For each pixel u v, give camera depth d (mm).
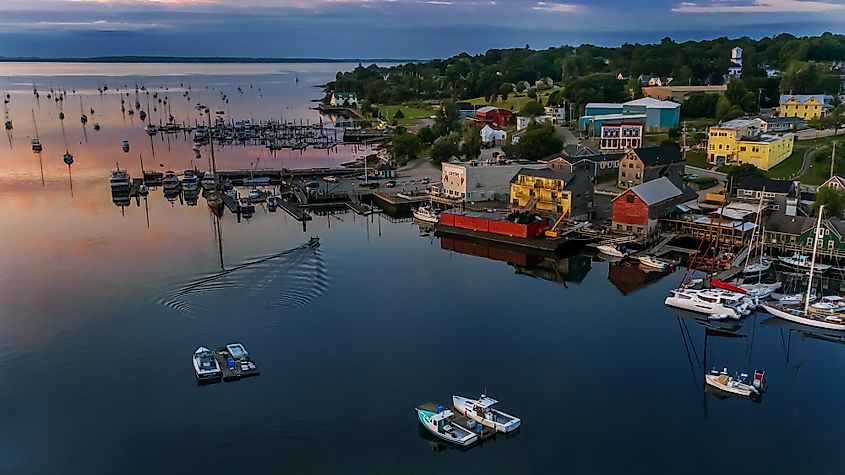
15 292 93375
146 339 78812
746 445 58562
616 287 97000
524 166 149125
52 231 126062
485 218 122750
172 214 141625
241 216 141250
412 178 174375
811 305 85250
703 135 186250
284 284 97375
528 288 97125
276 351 76000
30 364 73125
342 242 121750
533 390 67438
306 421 62312
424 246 119875
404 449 58281
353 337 79625
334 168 194250
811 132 180875
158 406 64875
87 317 84875
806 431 60562
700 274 100250
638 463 56281
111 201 153250
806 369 71625
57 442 59531
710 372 69750
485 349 76688
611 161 162750
